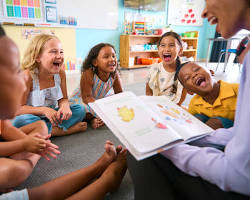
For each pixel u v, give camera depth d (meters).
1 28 0.34
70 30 3.32
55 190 0.61
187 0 4.85
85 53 3.60
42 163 0.89
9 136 0.80
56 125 1.11
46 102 1.21
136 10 4.11
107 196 0.68
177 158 0.48
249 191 0.37
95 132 1.22
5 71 0.33
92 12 3.49
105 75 1.39
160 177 0.50
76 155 0.96
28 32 2.94
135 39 4.24
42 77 1.16
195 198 0.44
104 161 0.76
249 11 0.36
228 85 0.86
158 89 1.39
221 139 0.55
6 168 0.61
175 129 0.55
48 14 3.04
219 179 0.39
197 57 5.55
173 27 4.92
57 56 1.09
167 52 1.25
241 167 0.35
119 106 0.61
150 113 0.59
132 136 0.49
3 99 0.35
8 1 2.70
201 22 5.28
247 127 0.33
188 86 0.88
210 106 0.88
